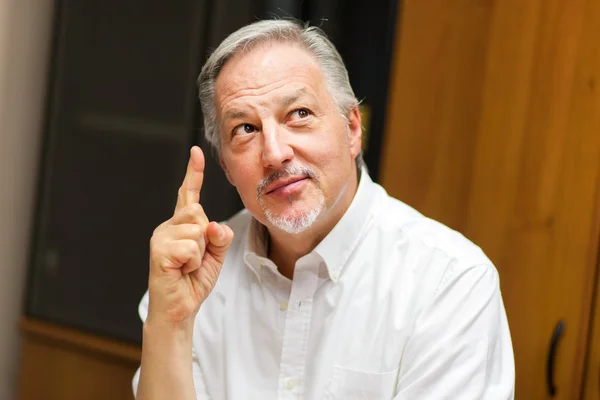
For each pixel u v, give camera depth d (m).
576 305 1.61
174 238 1.21
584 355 1.61
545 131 1.63
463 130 1.73
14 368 2.46
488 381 1.26
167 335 1.23
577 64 1.58
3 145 2.34
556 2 1.60
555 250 1.63
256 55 1.32
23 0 2.34
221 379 1.46
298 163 1.28
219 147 1.46
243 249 1.54
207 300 1.50
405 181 1.81
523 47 1.65
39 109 2.44
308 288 1.39
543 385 1.65
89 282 2.26
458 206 1.75
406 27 1.79
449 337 1.25
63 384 2.29
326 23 2.08
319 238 1.40
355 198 1.41
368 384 1.32
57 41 2.30
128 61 2.19
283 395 1.38
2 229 2.38
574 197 1.60
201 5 2.05
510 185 1.68
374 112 1.91
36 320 2.33
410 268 1.35
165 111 2.13
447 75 1.74
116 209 2.21
